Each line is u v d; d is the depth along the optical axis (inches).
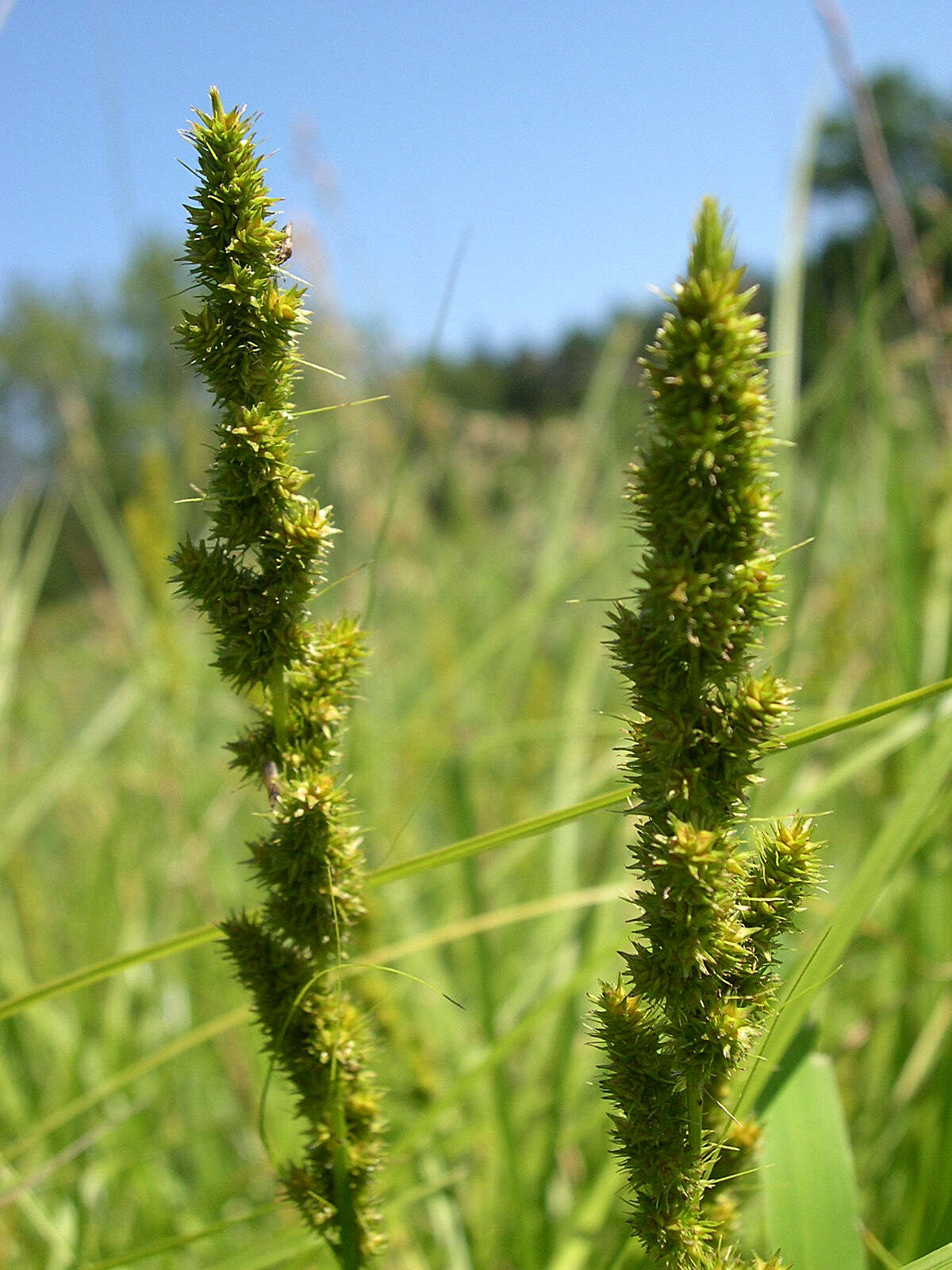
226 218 4.7
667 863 4.3
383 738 15.7
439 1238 9.4
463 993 13.4
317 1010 5.3
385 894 12.6
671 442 4.1
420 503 22.0
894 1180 9.5
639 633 4.3
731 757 4.4
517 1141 9.6
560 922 12.3
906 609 10.5
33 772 15.7
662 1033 4.7
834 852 12.5
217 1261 10.2
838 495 15.1
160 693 14.2
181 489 16.5
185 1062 12.9
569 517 17.2
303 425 18.6
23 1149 7.9
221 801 15.8
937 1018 9.5
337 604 17.1
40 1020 12.6
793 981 6.2
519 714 17.2
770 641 8.5
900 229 11.4
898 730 8.6
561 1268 8.1
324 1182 5.4
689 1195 4.6
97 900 14.2
